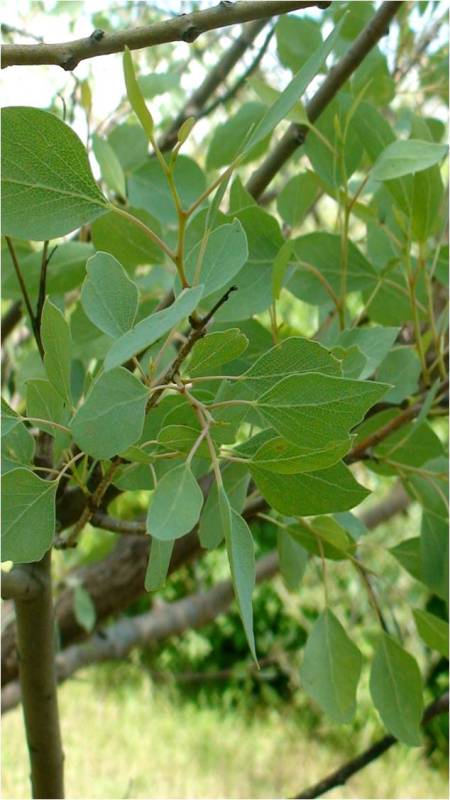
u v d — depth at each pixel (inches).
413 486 29.5
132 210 28.7
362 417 19.7
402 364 28.7
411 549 29.5
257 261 26.0
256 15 22.9
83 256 30.5
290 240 23.6
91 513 24.4
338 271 30.0
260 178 30.4
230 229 20.5
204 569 121.6
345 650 26.5
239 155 20.2
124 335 18.3
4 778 96.8
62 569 58.2
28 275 30.3
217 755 123.9
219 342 20.0
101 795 105.3
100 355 29.5
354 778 115.0
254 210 25.9
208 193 20.1
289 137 30.0
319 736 131.0
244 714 138.5
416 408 28.5
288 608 116.2
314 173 29.3
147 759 119.7
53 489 21.0
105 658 62.0
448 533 29.1
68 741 121.7
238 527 19.6
